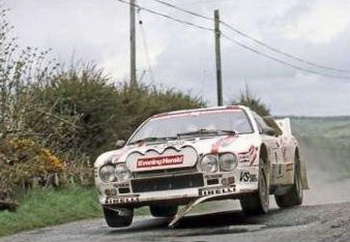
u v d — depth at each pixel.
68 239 11.01
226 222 11.55
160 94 28.97
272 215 11.79
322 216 11.02
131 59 30.03
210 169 10.95
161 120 12.73
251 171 11.10
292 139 14.57
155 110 26.41
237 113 12.44
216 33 40.66
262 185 11.55
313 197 20.25
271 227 10.46
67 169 19.55
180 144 11.18
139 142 12.27
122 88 25.62
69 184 18.89
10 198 15.98
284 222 10.84
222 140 11.36
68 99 21.56
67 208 15.92
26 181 17.47
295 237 9.30
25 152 17.67
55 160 18.45
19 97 18.31
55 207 15.84
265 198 11.70
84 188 19.30
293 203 14.31
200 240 9.64
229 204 16.80
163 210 14.07
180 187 11.05
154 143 11.80
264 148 11.80
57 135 19.88
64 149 20.80
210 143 11.20
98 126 22.47
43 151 18.20
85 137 22.17
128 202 11.26
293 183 14.09
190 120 12.49
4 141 17.23
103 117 22.56
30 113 18.58
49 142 19.75
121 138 23.33
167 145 11.22
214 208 15.84
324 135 56.25
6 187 16.27
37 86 20.39
